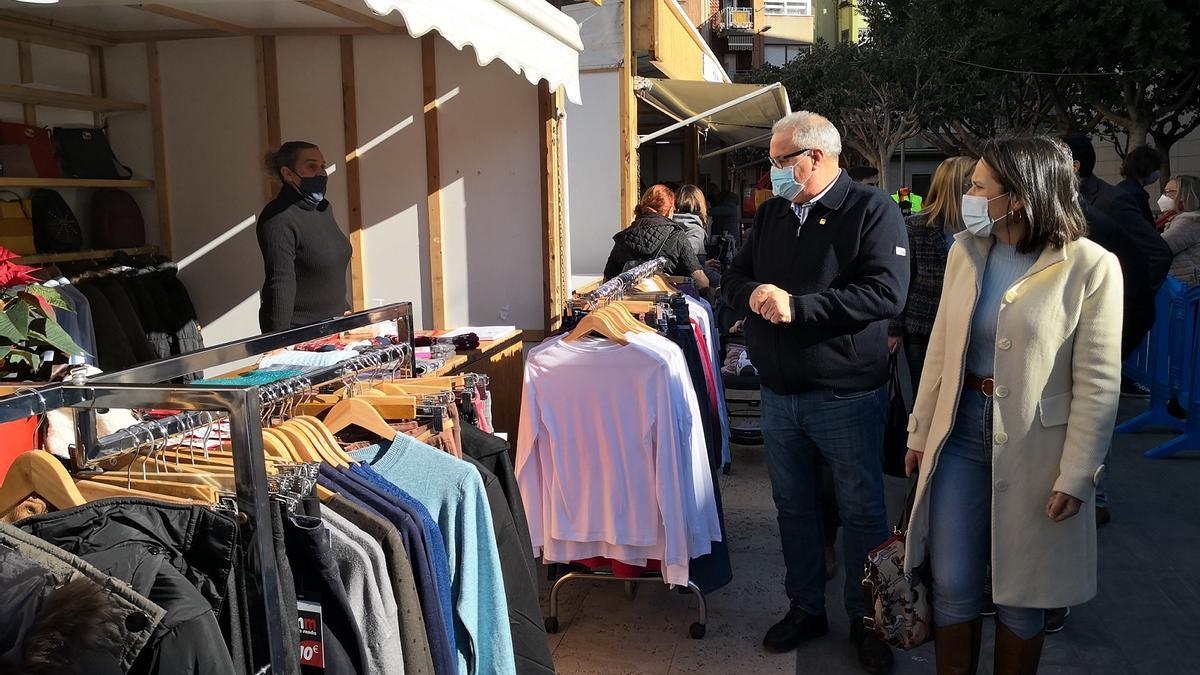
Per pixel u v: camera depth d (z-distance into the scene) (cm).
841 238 336
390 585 193
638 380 349
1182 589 423
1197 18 1880
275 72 536
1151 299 498
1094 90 2091
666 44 910
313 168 425
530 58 393
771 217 358
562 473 360
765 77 2973
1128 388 792
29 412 160
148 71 539
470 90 531
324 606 182
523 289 540
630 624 395
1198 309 600
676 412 351
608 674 354
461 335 434
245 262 546
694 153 1470
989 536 279
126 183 526
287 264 418
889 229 333
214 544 160
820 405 345
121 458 211
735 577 442
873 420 347
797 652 369
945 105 2545
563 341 364
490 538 228
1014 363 263
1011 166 260
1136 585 428
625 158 845
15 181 466
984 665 357
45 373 282
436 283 544
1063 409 262
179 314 536
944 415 277
